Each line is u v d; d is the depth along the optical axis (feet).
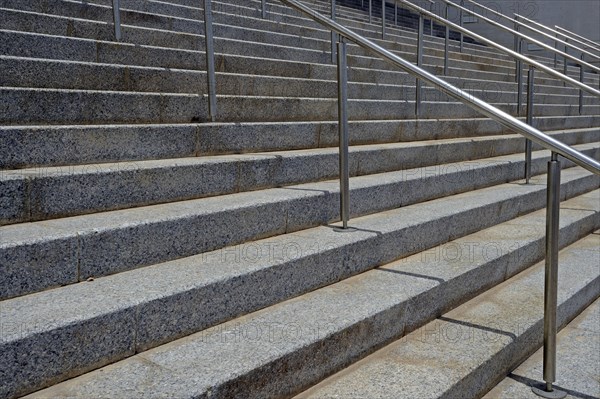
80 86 12.59
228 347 7.37
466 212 13.46
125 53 14.78
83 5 16.76
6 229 7.98
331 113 16.87
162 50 15.57
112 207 9.48
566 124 27.99
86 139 10.35
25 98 10.62
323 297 9.30
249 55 19.40
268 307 8.81
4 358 5.99
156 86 13.93
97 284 7.76
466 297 11.09
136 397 6.10
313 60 21.56
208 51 12.37
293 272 9.18
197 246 9.28
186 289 7.65
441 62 30.89
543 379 9.28
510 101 27.53
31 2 15.66
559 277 13.02
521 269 13.10
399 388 7.72
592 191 20.95
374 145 16.35
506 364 9.46
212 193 10.98
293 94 17.43
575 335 11.58
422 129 18.56
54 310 6.80
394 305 9.05
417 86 18.52
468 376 8.25
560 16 54.85
